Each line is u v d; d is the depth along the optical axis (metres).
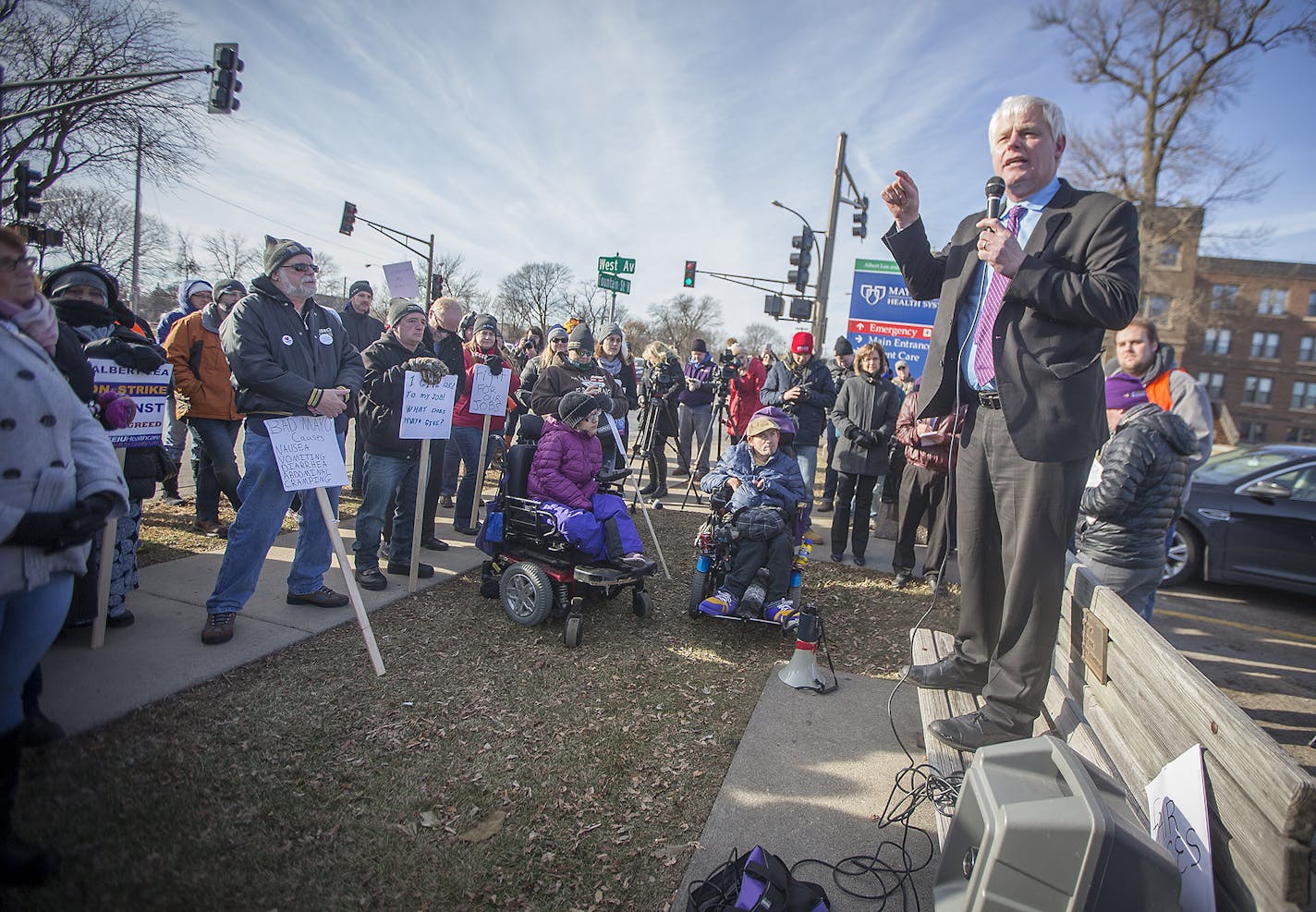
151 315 50.25
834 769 3.15
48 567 2.06
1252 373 40.53
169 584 4.56
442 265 58.62
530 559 4.64
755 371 9.53
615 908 2.28
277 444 3.69
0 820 2.05
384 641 4.13
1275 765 1.42
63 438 2.12
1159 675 1.99
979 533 2.71
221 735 3.00
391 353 5.03
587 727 3.38
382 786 2.79
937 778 2.58
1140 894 1.65
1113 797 1.83
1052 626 2.42
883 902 2.36
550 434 4.86
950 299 2.69
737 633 4.79
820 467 13.33
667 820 2.74
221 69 12.98
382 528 5.06
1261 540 6.46
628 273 16.56
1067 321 2.21
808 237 15.92
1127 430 3.49
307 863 2.35
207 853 2.33
